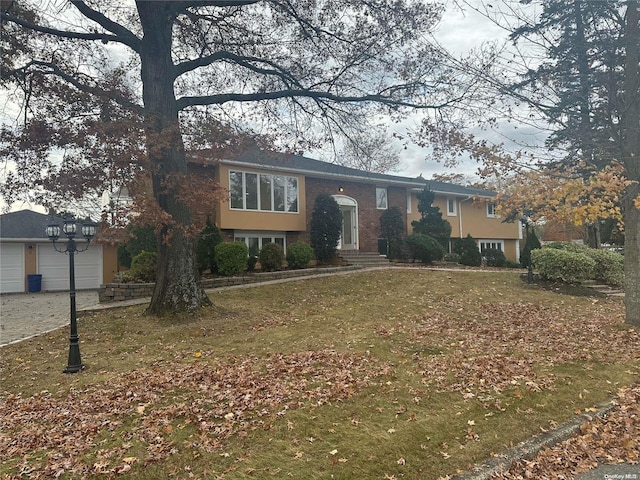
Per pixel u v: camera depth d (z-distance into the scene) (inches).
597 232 882.8
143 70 406.0
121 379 238.2
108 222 339.9
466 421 171.6
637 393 201.3
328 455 146.9
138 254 606.2
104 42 419.8
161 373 243.8
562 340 298.7
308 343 297.1
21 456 154.3
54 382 243.3
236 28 479.8
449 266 817.5
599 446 157.2
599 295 535.5
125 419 182.1
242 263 613.9
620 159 277.7
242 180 713.0
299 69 504.1
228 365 254.1
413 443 154.3
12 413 199.9
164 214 345.7
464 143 315.3
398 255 855.1
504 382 212.4
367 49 471.5
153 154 344.2
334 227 756.0
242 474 136.2
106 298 510.9
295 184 784.3
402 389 206.2
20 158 371.6
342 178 851.4
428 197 920.9
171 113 407.5
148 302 469.1
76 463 146.0
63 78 403.5
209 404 193.5
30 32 414.9
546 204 281.7
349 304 446.0
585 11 265.6
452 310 411.8
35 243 808.9
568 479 136.6
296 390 207.6
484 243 1144.2
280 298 488.4
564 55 272.8
